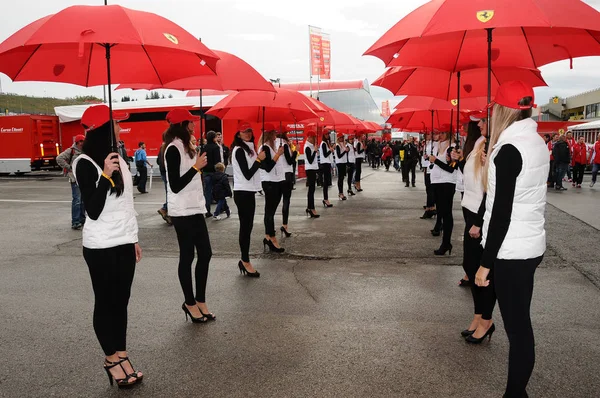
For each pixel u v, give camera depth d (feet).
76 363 12.81
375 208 41.78
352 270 21.70
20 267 22.98
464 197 15.52
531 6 10.89
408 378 11.75
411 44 15.79
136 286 19.65
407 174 61.77
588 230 29.96
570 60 14.94
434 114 32.42
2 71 13.51
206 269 15.60
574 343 13.64
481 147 15.05
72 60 14.19
